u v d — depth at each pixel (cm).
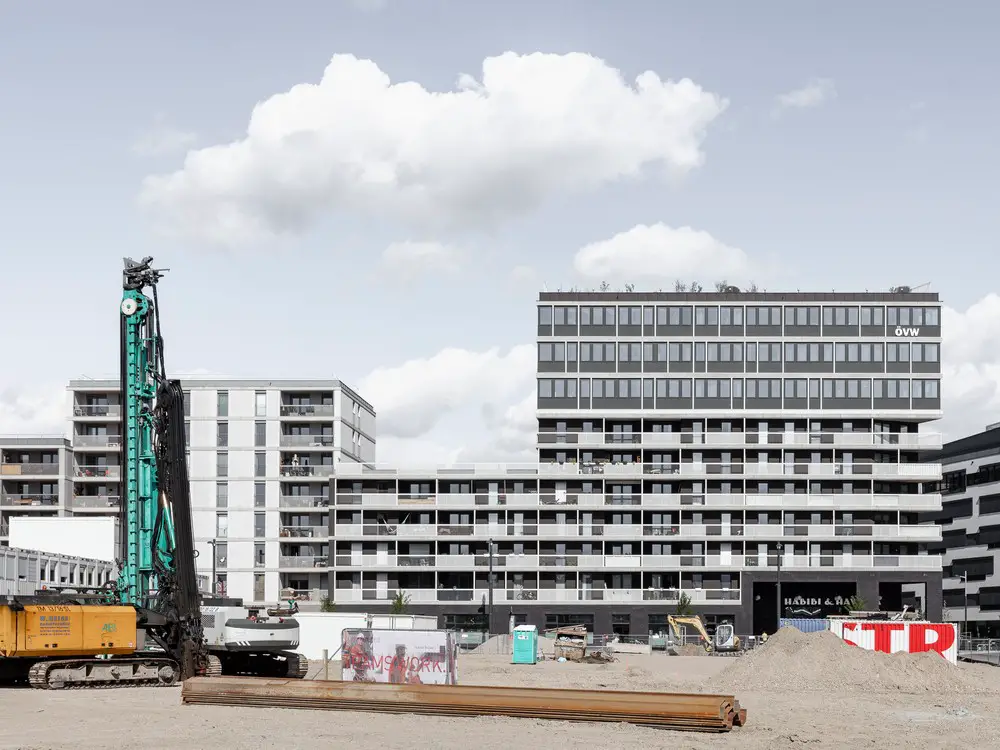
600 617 11100
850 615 9381
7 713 3512
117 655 4422
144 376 4478
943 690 5294
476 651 9138
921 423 11681
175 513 4469
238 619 4772
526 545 11300
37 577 7181
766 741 3238
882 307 11494
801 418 11350
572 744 3047
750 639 10100
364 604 11162
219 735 3086
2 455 11844
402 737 3114
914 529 11175
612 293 11519
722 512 11300
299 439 11888
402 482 11425
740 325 11488
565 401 11419
